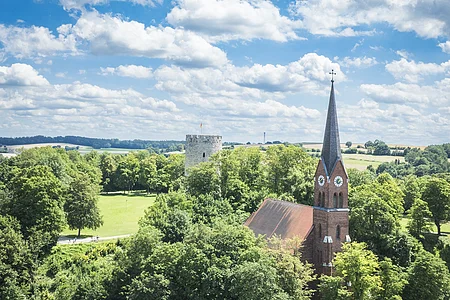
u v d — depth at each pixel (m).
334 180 88.06
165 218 107.56
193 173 133.50
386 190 124.69
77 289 89.00
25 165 182.38
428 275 91.69
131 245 90.31
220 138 151.62
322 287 83.12
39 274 107.44
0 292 90.75
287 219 98.44
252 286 74.12
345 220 88.88
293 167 137.88
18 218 119.50
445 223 151.38
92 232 155.00
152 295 79.81
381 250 105.00
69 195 145.62
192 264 81.94
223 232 87.00
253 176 142.38
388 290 87.50
